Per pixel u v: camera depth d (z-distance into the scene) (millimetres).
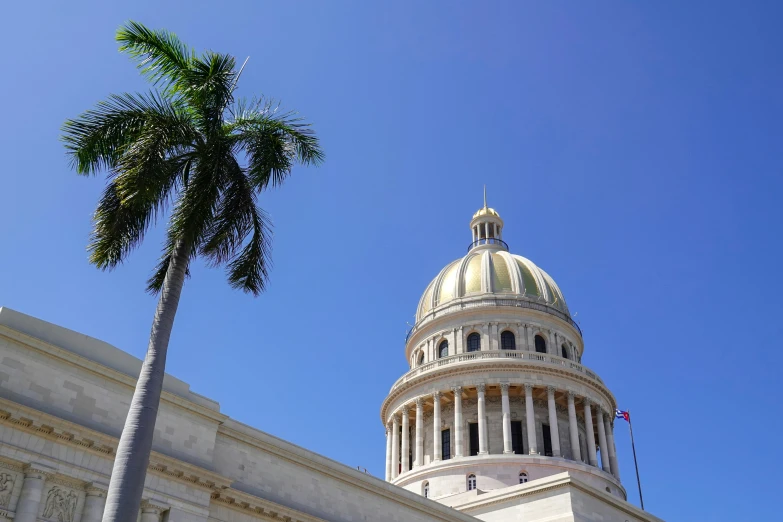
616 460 99312
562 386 96688
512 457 89500
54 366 42094
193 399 49344
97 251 34469
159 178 32906
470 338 104188
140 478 28641
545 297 107938
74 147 34125
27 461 38469
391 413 103812
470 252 119938
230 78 36688
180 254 33844
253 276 36812
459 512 64562
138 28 35406
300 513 51125
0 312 41500
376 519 57562
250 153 36875
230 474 49656
